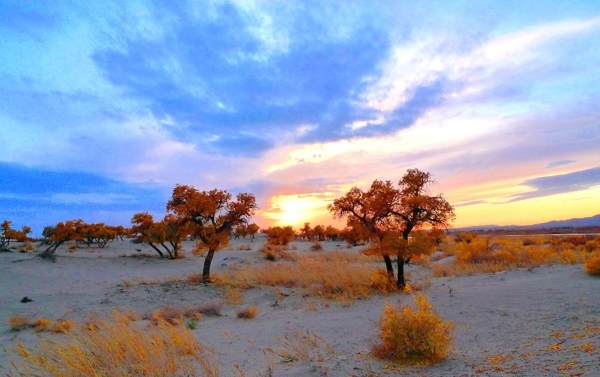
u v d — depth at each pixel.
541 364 5.02
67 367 6.22
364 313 11.86
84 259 38.59
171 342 7.76
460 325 8.54
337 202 17.67
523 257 22.55
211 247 22.75
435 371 5.33
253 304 16.05
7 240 56.16
